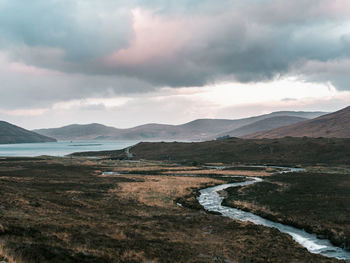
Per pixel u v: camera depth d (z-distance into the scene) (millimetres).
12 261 12578
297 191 58219
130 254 18547
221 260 19688
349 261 22125
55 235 20516
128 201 46125
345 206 42750
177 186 65250
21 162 137250
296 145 176125
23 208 29891
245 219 37844
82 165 129875
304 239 29125
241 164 148250
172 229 28781
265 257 21641
